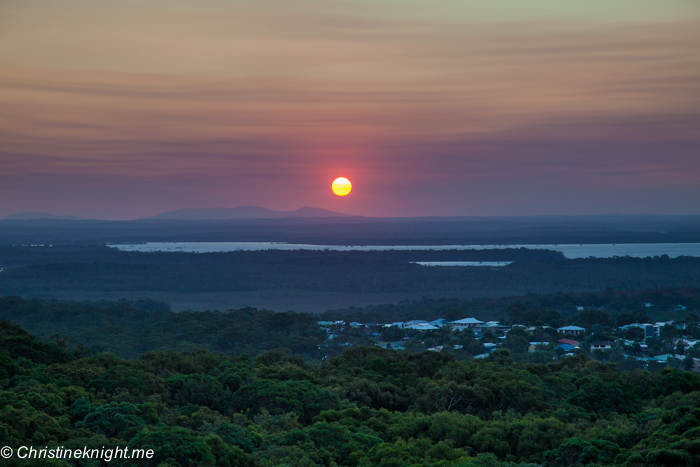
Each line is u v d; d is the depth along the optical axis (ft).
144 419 195.00
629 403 248.52
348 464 181.06
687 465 156.46
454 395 241.14
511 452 194.08
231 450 170.50
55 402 202.28
